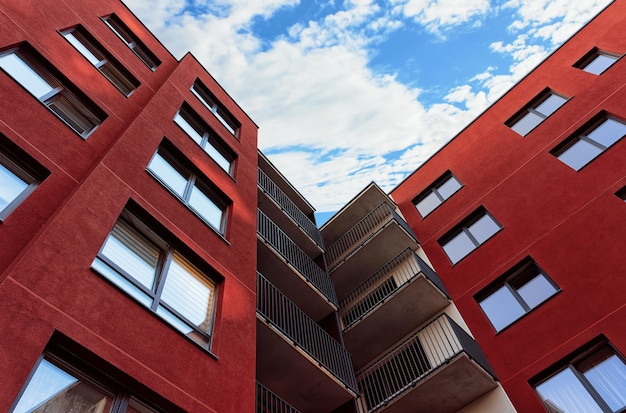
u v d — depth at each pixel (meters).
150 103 12.88
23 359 5.20
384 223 20.00
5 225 6.88
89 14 15.02
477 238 17.06
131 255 8.39
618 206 13.25
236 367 8.28
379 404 12.74
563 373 11.37
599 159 14.79
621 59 17.08
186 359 7.36
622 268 11.93
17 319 5.46
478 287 15.23
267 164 22.56
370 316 15.70
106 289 6.95
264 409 9.72
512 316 13.67
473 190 18.86
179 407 6.61
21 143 8.26
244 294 10.24
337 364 12.80
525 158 17.69
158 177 10.95
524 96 20.30
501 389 12.06
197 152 13.16
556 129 17.30
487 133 20.59
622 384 10.23
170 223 9.66
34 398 5.27
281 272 14.85
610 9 19.73
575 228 13.84
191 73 17.81
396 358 14.46
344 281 19.30
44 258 6.36
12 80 9.12
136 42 17.38
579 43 19.88
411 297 15.55
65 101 10.83
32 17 11.69
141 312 7.26
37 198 7.75
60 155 8.92
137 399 6.42
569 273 12.99
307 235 19.12
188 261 9.70
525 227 15.41
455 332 13.17
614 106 15.84
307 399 12.02
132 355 6.52
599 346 11.14
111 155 9.46
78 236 7.18
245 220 12.94
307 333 12.74
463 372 12.11
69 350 5.94
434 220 19.47
